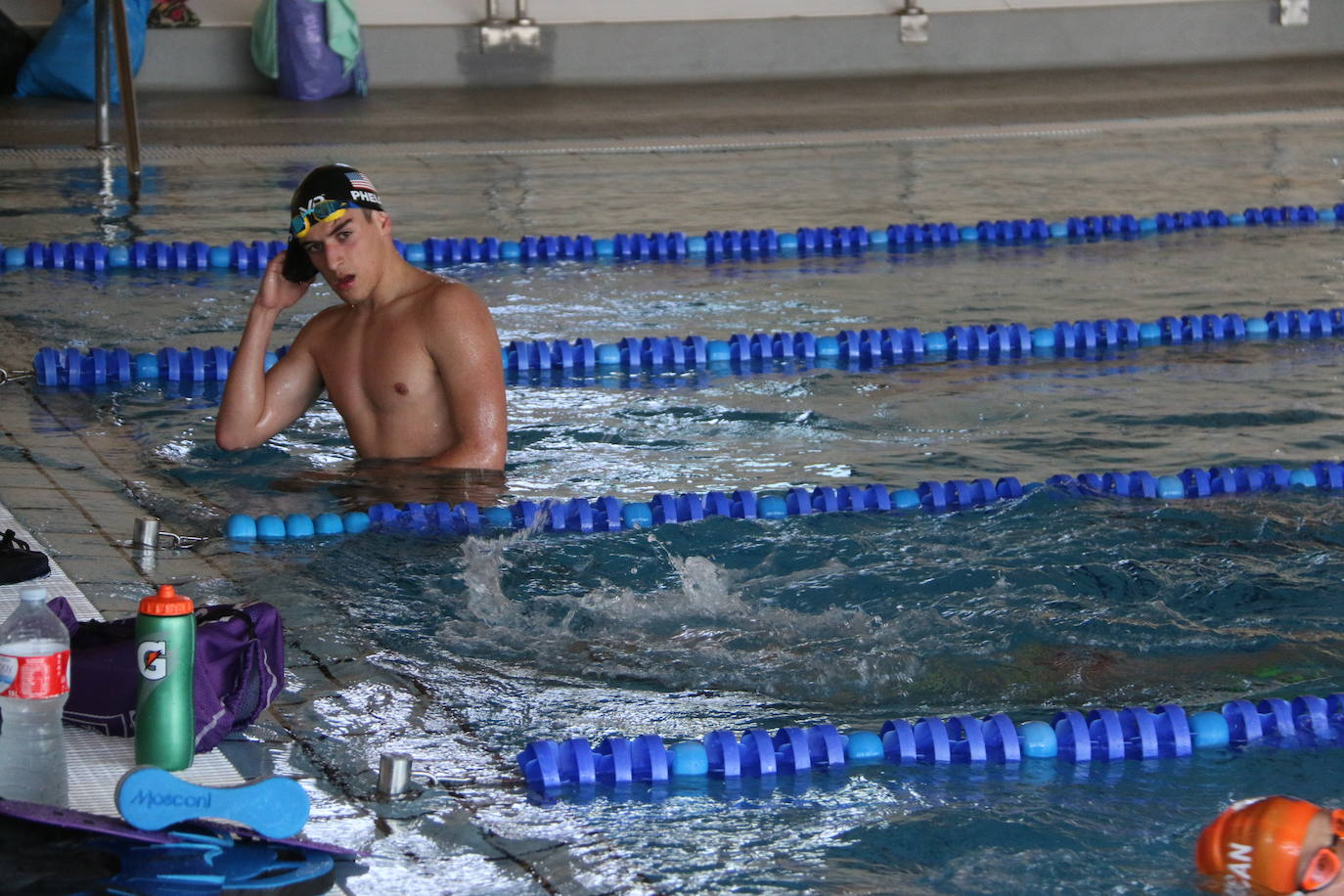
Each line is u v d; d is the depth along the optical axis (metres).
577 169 31.23
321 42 40.09
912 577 10.48
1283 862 6.28
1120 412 15.20
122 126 34.75
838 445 14.07
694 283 21.78
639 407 15.41
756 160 32.31
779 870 6.66
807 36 45.34
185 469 12.78
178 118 36.41
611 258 23.72
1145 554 10.93
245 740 7.83
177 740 7.27
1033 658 9.22
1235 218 26.20
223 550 10.85
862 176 30.36
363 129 35.59
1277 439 14.14
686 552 11.03
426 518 11.57
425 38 43.19
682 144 34.28
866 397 15.84
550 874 6.57
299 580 10.30
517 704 8.49
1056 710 8.58
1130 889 6.49
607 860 6.72
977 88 42.84
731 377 16.75
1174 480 12.59
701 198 28.12
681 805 7.30
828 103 40.44
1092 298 20.52
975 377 16.75
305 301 19.66
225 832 6.66
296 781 7.40
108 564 10.34
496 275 22.33
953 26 45.94
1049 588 10.30
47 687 6.77
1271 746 8.10
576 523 11.73
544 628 9.62
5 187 27.61
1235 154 32.47
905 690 8.81
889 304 20.25
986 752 7.93
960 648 9.35
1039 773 7.75
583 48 44.25
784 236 24.52
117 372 15.79
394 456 12.86
